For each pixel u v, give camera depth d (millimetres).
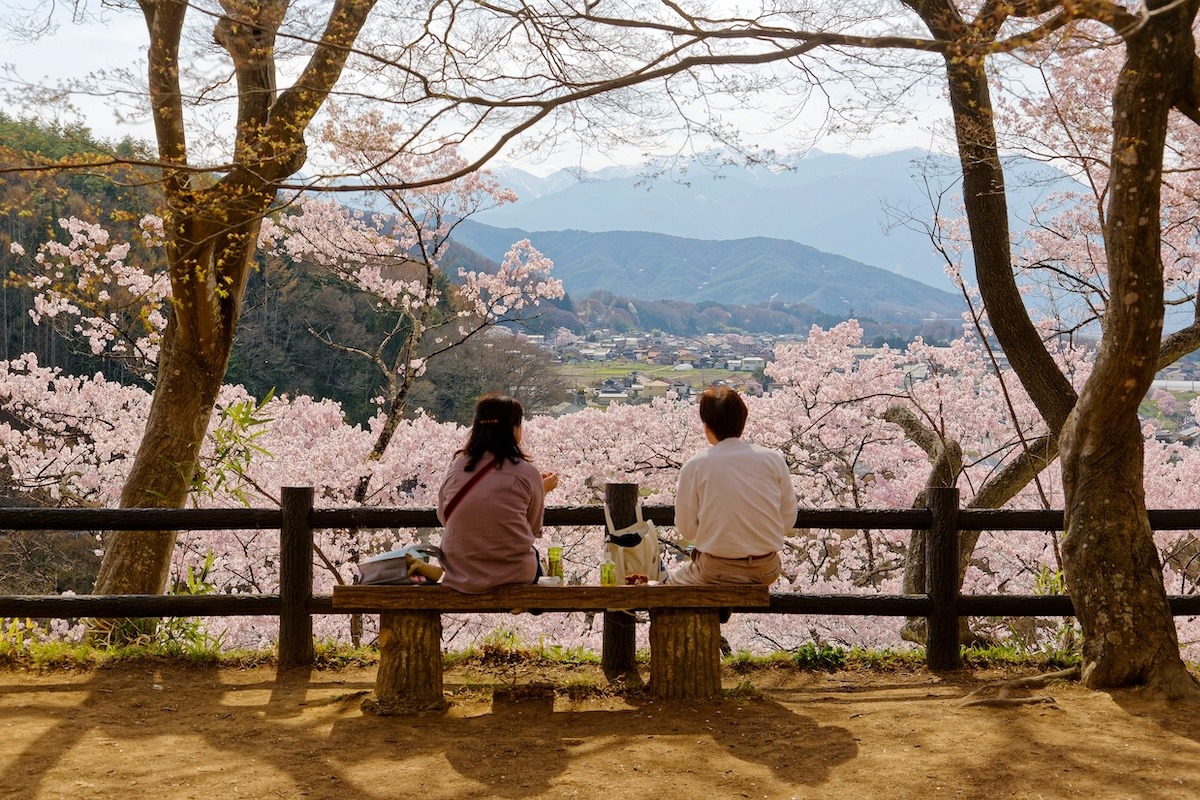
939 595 5277
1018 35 4055
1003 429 16812
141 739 3961
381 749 3857
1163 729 4035
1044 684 4766
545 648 5820
